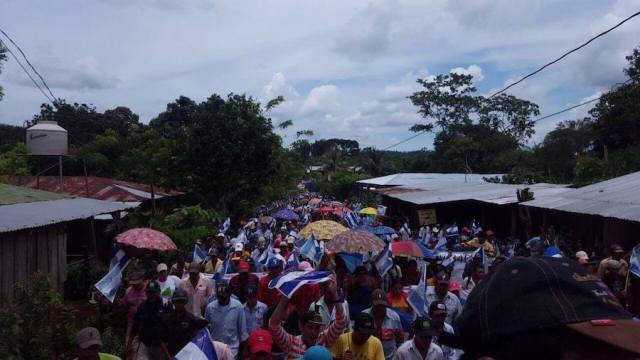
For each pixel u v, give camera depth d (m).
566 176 36.84
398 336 6.85
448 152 46.06
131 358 8.25
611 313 1.49
